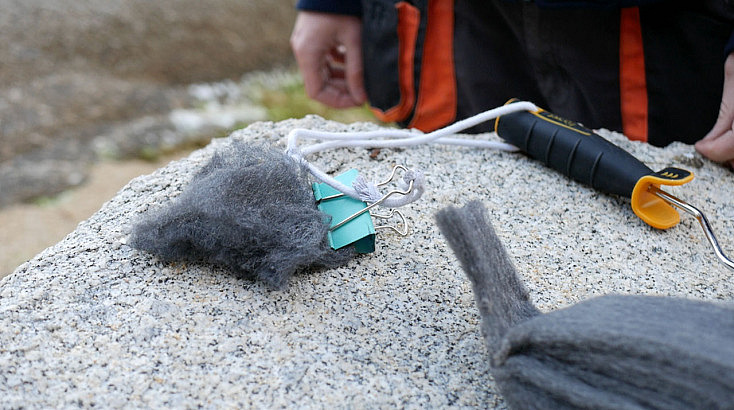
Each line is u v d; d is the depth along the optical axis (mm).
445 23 1239
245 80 2742
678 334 751
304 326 849
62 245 897
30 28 2703
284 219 858
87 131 2234
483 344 849
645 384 752
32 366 815
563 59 1163
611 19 1113
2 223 1759
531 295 884
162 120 2355
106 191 1922
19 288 860
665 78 1113
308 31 1345
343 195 901
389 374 828
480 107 1256
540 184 983
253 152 890
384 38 1284
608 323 765
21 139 2146
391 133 993
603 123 1161
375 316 861
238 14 3119
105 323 840
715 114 1101
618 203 970
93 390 807
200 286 866
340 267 892
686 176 907
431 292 879
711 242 911
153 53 2742
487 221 829
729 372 733
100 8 2914
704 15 1072
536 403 774
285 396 810
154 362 822
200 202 848
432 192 961
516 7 1170
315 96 1438
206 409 802
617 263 918
